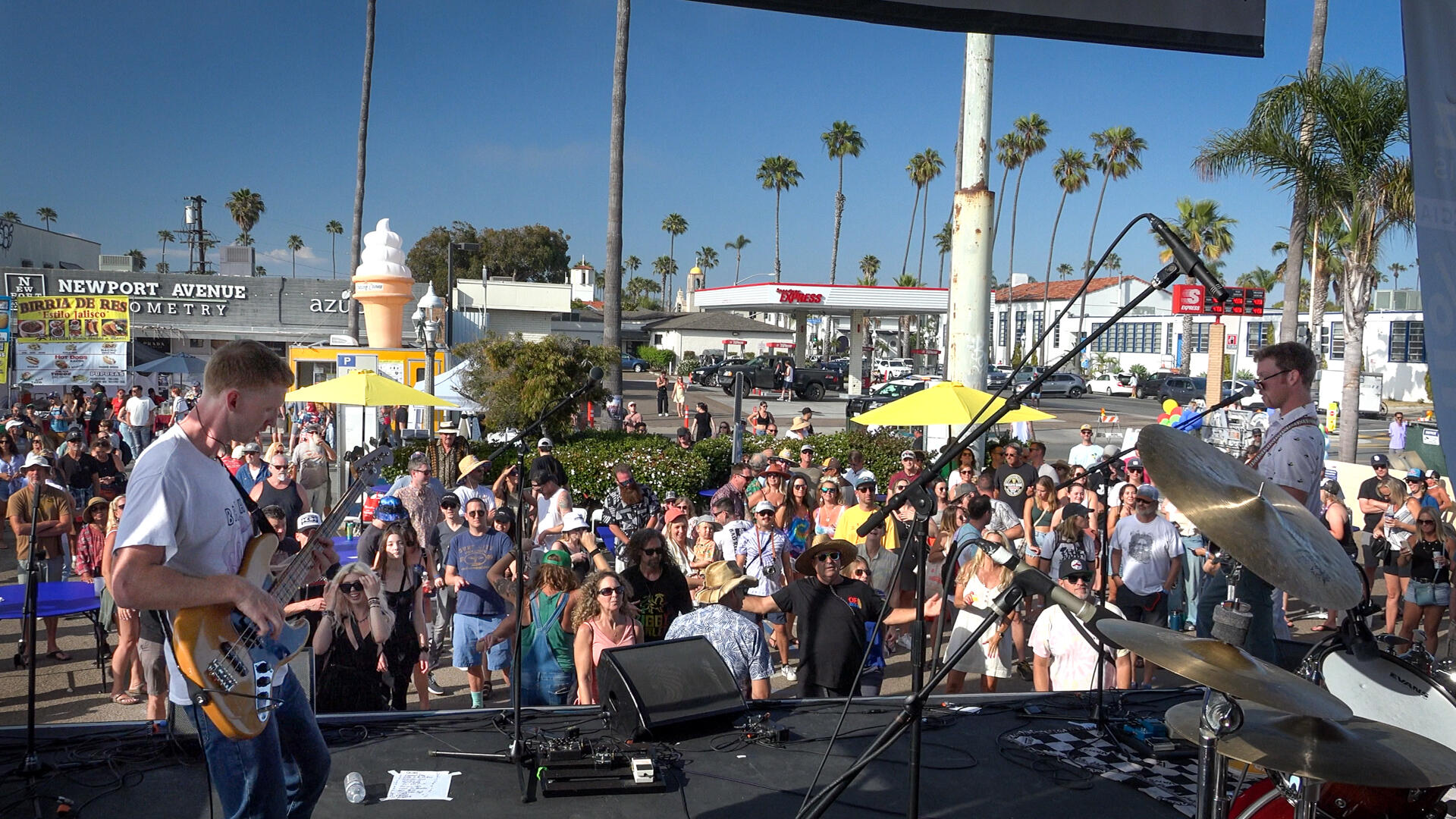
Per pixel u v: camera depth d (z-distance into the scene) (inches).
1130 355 2348.7
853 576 240.8
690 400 1565.0
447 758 161.6
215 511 103.3
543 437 536.7
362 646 227.3
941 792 152.6
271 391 104.7
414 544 251.3
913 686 114.3
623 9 815.7
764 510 318.0
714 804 146.5
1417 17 163.9
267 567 112.0
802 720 184.2
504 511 280.1
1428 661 156.8
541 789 149.6
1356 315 604.7
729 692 180.9
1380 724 110.3
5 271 1263.5
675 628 221.0
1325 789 120.6
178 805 140.1
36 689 288.0
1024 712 190.4
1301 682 97.8
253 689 105.6
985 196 463.5
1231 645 103.2
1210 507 108.3
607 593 227.0
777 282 1451.8
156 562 97.3
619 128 824.3
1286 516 113.1
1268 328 1919.3
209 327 1359.5
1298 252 576.4
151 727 169.2
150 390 935.7
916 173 2746.1
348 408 646.5
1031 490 420.5
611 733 174.6
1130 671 248.1
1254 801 129.3
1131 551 311.3
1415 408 1392.7
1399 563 366.3
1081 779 158.7
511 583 264.4
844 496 407.2
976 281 467.8
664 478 575.8
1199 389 1708.9
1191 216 2073.1
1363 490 418.6
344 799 145.5
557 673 238.8
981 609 271.3
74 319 788.0
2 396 874.1
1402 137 512.7
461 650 267.4
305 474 455.2
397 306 725.3
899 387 1419.8
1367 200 539.2
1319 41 578.2
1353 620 139.7
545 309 1740.9
